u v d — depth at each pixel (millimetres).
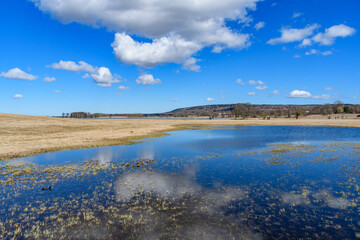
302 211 11703
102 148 33688
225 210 11836
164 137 49312
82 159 25547
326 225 10219
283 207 12195
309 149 31703
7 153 27922
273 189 15070
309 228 9992
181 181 16891
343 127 79375
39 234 9609
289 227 10094
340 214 11328
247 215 11266
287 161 23781
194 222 10570
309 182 16531
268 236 9391
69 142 38094
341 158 25016
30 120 73562
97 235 9523
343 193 14078
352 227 10047
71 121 86375
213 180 17141
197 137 49406
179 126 86938
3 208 12211
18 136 43344
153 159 25453
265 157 26109
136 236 9422
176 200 13180
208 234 9547
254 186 15703
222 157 26344
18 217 11188
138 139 45188
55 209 12062
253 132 62844
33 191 14773
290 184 16109
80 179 17484
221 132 63281
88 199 13383
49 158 26078
